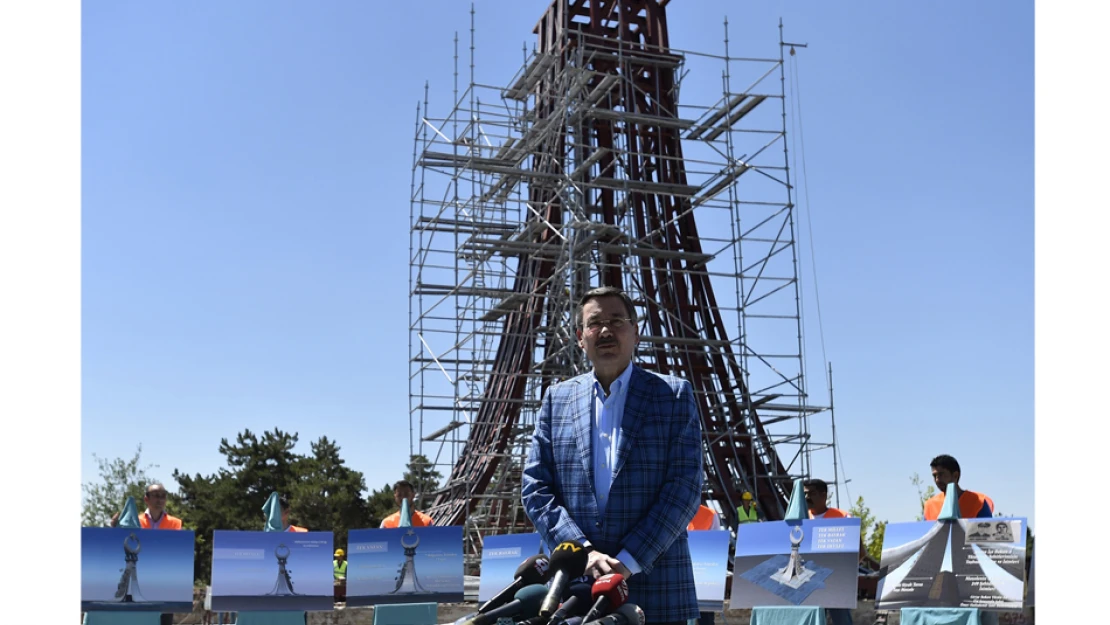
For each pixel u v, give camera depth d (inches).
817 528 433.7
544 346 1294.3
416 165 1261.1
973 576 389.7
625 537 185.5
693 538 467.5
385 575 472.4
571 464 195.9
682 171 1289.4
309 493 2090.3
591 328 194.9
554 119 1242.0
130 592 429.4
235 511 2111.2
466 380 1272.1
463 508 1232.8
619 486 190.7
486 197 1309.1
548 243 1253.7
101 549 428.8
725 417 1220.5
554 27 1354.6
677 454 192.2
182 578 437.4
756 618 438.3
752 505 1053.8
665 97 1314.0
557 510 192.7
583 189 1249.4
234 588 451.8
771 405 1169.4
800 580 431.2
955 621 389.1
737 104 1208.2
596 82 1342.3
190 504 2166.6
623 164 1218.6
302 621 463.8
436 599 471.8
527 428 1279.5
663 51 1291.8
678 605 187.0
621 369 196.1
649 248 1237.7
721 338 1255.5
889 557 410.3
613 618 149.6
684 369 1234.0
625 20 1320.1
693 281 1273.4
